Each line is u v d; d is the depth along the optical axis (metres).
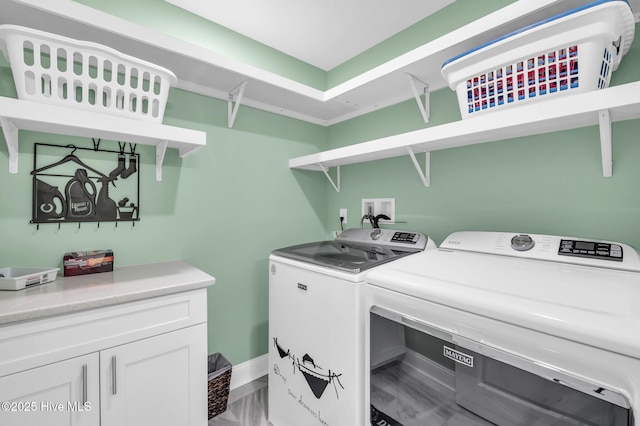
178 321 1.26
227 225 1.96
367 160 2.11
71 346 1.02
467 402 0.84
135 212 1.60
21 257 1.30
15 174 1.29
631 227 1.13
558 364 0.67
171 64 1.51
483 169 1.56
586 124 1.18
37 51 1.06
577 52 0.96
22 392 0.94
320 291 1.31
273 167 2.19
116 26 1.19
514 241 1.27
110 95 1.27
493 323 0.77
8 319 0.90
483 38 1.22
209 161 1.87
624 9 0.88
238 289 2.02
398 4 1.64
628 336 0.58
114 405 1.11
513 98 1.10
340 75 2.30
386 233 1.79
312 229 2.43
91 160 1.46
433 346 0.92
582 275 0.92
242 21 1.78
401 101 1.96
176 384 1.26
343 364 1.20
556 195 1.32
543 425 0.70
